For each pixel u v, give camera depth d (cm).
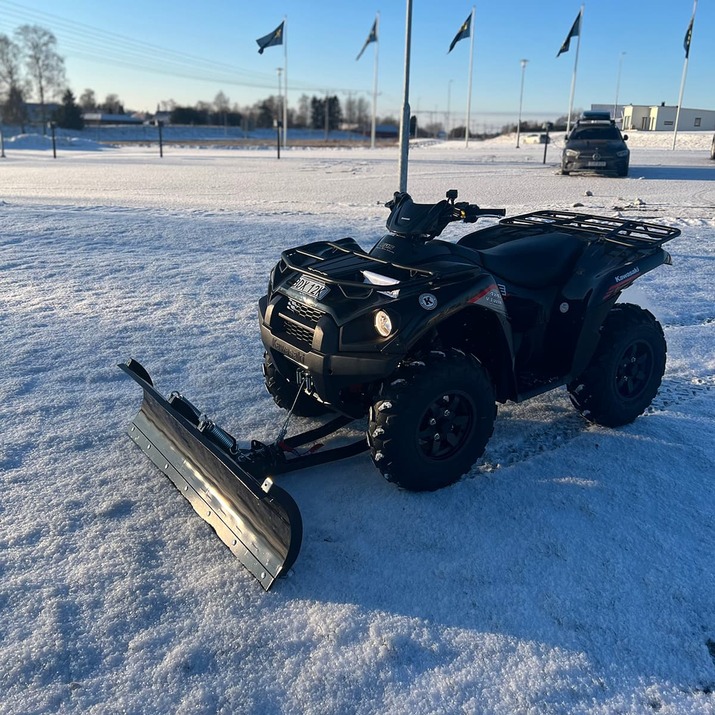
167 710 224
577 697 234
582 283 391
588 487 359
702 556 307
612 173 2142
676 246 970
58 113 8569
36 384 479
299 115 13188
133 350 549
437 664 246
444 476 343
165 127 9844
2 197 1560
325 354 325
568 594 282
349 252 370
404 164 1180
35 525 318
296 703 229
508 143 6262
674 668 247
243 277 796
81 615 264
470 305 335
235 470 275
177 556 302
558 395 482
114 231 1048
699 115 6900
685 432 422
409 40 1126
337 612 269
